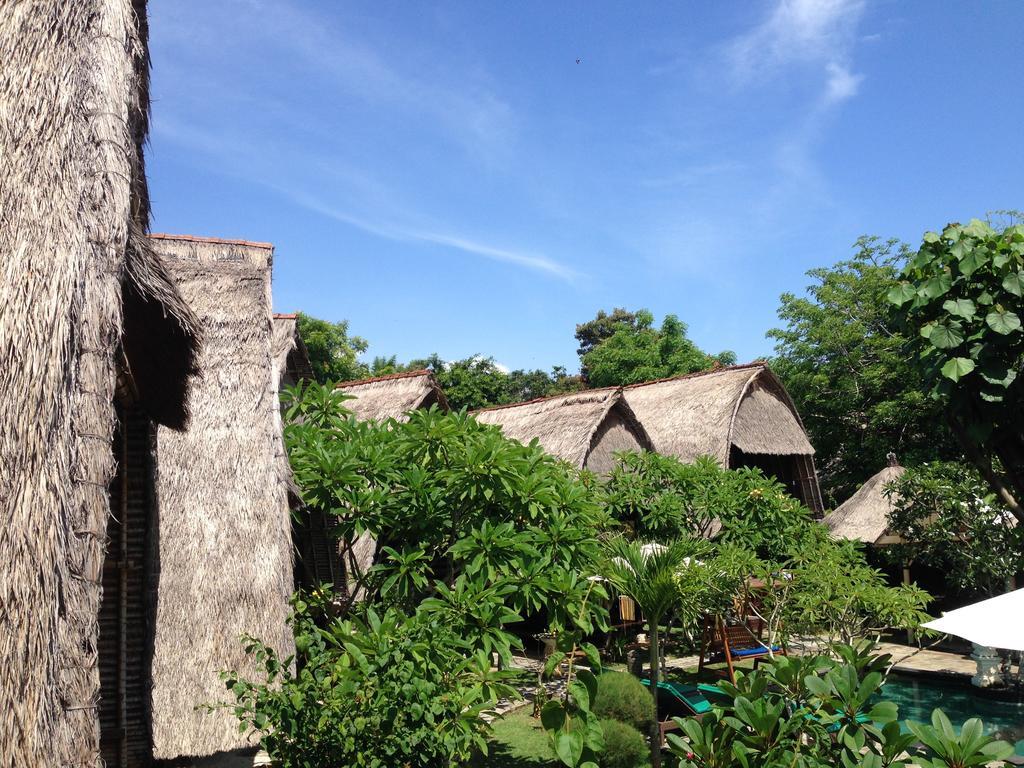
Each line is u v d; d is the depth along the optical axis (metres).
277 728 5.74
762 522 15.03
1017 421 4.21
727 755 4.78
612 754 7.69
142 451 6.23
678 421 17.95
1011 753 3.96
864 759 4.20
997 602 4.95
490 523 8.62
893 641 16.36
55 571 3.08
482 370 37.88
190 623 6.85
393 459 9.13
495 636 7.60
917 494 14.80
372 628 6.61
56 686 2.96
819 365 23.50
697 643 13.41
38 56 4.03
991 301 4.18
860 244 24.20
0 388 3.28
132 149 4.27
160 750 6.11
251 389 8.69
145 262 4.57
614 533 13.91
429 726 5.72
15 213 3.63
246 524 7.59
